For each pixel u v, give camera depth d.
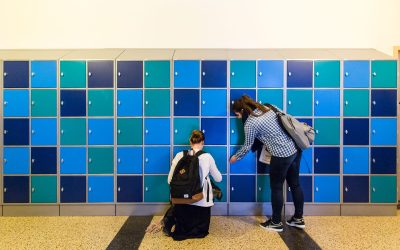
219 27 3.50
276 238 2.46
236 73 2.99
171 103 3.00
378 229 2.65
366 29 3.48
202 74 2.99
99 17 3.49
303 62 2.99
